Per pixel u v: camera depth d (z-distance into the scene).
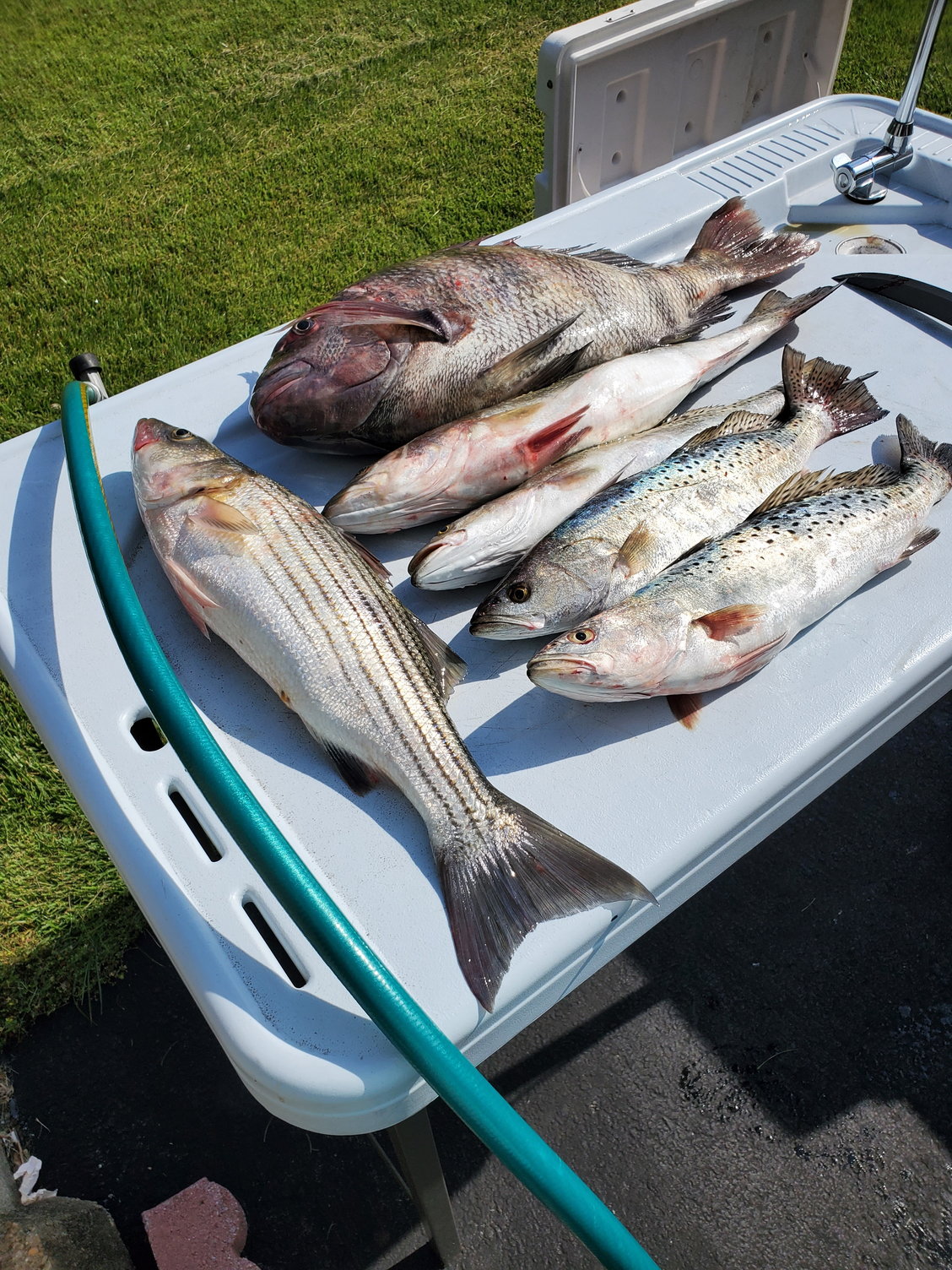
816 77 3.39
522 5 6.71
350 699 1.50
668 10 2.72
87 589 1.79
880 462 1.99
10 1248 1.90
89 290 4.54
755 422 1.93
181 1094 2.26
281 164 5.36
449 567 1.70
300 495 1.99
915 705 1.69
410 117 5.67
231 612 1.61
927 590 1.74
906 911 2.54
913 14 6.25
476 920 1.29
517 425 1.83
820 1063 2.28
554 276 2.06
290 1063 1.19
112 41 6.80
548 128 2.84
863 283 2.38
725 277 2.29
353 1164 2.15
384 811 1.46
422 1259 2.02
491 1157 2.18
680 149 3.20
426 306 1.94
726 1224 2.06
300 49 6.49
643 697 1.54
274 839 1.17
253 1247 2.04
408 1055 1.08
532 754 1.52
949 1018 2.34
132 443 2.07
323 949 1.12
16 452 2.07
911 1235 2.03
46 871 2.57
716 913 2.56
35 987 2.40
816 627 1.69
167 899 1.35
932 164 2.63
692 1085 2.26
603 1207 0.98
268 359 2.30
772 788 1.47
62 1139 2.19
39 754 2.78
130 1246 2.04
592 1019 2.38
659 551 1.70
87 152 5.61
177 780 1.51
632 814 1.44
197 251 4.76
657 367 1.97
